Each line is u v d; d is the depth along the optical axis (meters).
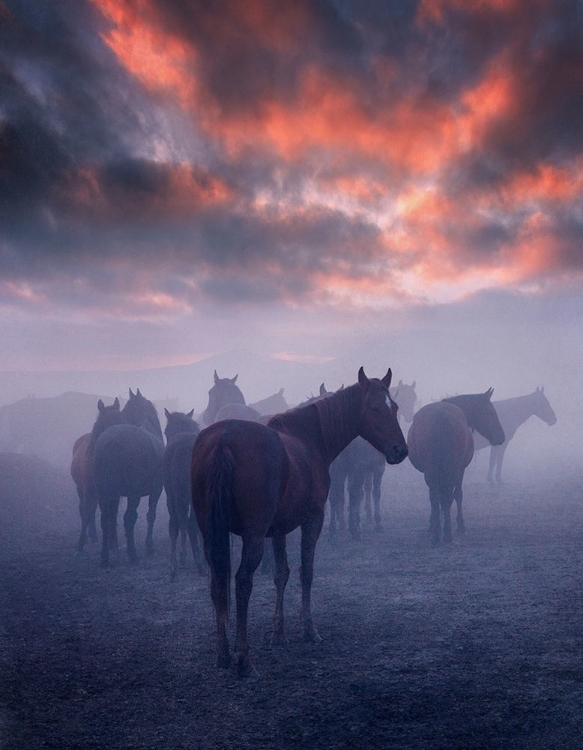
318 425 6.50
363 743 4.03
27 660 6.08
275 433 5.67
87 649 6.40
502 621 6.44
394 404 6.60
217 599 5.31
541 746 3.84
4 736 4.37
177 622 7.26
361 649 5.88
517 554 9.74
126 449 10.96
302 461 6.00
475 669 5.16
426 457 11.32
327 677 5.22
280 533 6.07
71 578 10.02
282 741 4.14
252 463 5.32
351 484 12.41
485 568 8.96
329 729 4.27
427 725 4.22
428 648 5.77
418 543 11.48
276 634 6.17
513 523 12.93
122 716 4.68
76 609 8.09
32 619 7.66
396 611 7.09
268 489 5.35
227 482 5.20
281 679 5.24
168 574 10.04
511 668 5.13
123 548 12.79
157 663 5.86
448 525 11.20
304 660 5.68
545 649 5.53
